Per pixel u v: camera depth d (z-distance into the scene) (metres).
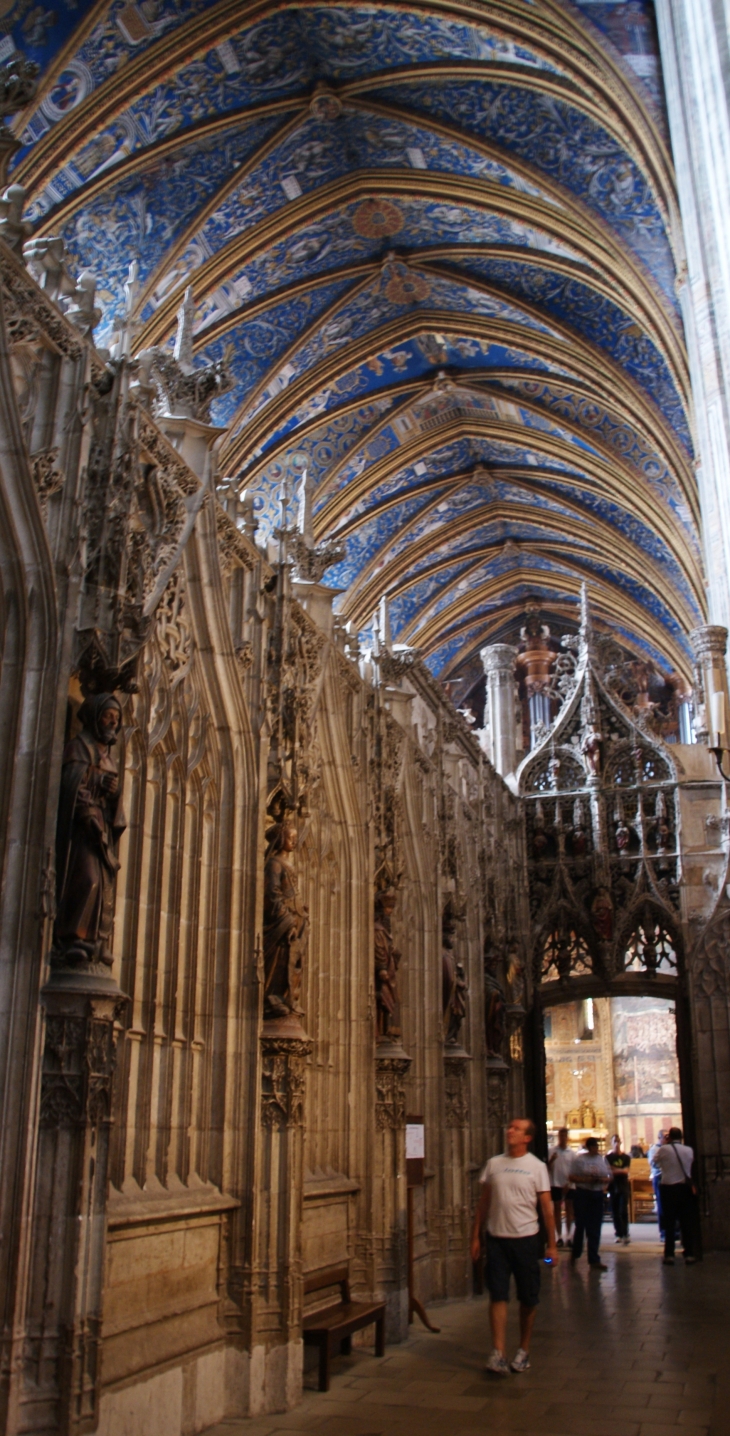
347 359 26.28
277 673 11.01
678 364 20.91
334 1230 11.98
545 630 37.78
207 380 10.33
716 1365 10.69
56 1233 6.67
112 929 7.52
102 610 7.64
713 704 12.54
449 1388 9.89
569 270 22.62
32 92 7.54
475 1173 18.73
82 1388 6.60
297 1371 9.51
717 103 11.80
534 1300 10.57
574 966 25.48
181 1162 9.06
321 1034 12.47
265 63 19.88
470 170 22.06
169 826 9.47
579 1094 38.66
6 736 7.09
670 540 27.72
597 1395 9.49
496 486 31.98
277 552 11.91
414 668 17.38
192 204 21.42
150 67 18.61
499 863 23.28
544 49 18.31
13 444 7.22
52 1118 6.79
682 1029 24.19
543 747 26.66
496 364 27.09
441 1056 16.28
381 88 20.69
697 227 14.30
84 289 8.30
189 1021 9.43
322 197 22.81
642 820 25.39
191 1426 8.42
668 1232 19.34
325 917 12.77
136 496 8.85
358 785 13.62
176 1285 8.57
